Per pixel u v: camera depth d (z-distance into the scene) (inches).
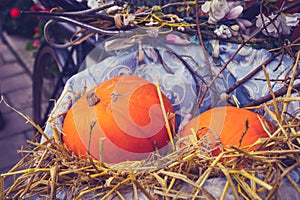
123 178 42.8
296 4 55.4
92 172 43.7
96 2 57.6
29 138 99.7
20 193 45.1
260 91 53.6
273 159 42.9
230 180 41.1
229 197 41.2
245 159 42.9
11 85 117.7
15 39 135.8
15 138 99.9
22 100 112.1
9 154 95.6
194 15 56.2
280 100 47.7
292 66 51.0
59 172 44.2
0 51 131.8
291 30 56.9
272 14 55.6
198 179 41.7
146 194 40.3
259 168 42.2
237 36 55.4
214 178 42.1
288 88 48.8
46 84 110.5
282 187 42.1
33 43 129.1
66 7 59.2
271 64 54.2
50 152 46.3
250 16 57.0
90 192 43.0
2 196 44.8
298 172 43.1
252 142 44.8
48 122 49.2
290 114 48.7
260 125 46.0
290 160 44.0
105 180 43.3
